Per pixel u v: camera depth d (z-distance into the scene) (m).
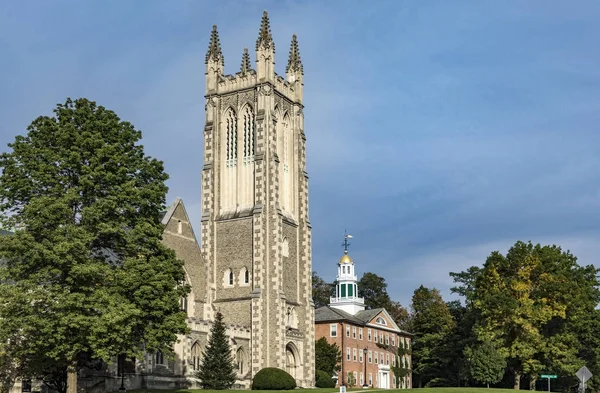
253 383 90.81
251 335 96.12
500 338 92.69
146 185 56.84
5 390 57.25
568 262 96.94
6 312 48.91
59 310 48.84
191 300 93.06
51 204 50.66
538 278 93.12
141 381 78.44
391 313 174.00
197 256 95.50
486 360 92.88
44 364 52.75
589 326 105.88
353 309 146.12
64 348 49.34
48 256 49.03
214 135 105.94
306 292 104.19
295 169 107.94
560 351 90.38
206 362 83.69
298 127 109.31
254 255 98.25
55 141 54.59
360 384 131.75
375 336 139.62
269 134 101.81
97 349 49.22
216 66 107.81
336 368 119.31
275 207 99.69
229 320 98.19
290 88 110.00
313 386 102.31
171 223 91.94
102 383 73.94
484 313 91.38
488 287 93.75
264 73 103.50
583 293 93.69
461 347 118.31
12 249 50.06
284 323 96.81
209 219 103.00
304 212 106.88
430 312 140.75
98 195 54.03
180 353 84.06
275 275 97.50
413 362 153.00
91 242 52.56
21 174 53.28
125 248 55.19
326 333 130.25
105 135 56.34
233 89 106.12
